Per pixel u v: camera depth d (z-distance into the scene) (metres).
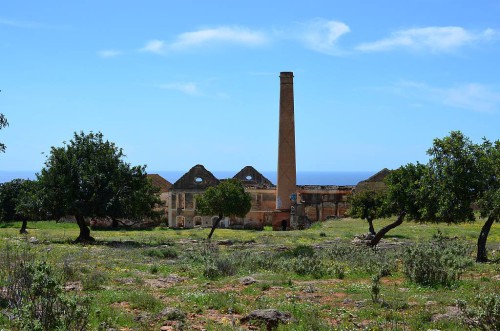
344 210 89.12
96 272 22.91
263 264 28.17
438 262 21.66
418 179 37.12
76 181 44.56
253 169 94.19
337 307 16.59
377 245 43.62
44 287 12.30
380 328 13.84
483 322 12.86
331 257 32.34
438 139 31.81
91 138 46.72
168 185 102.50
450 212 31.12
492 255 33.66
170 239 49.91
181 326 14.01
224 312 16.12
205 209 56.72
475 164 31.05
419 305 16.64
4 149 36.31
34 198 44.47
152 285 21.36
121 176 45.44
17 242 38.97
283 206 75.31
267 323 14.34
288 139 75.38
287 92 75.69
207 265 25.03
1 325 13.02
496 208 29.16
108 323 13.48
